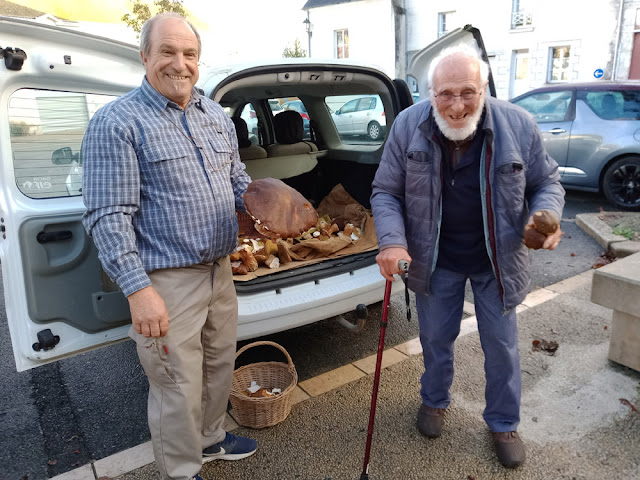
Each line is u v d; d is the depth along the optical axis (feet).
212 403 7.00
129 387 9.72
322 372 9.75
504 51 59.31
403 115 6.74
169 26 5.52
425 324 7.36
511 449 7.03
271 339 11.18
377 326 11.60
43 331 7.58
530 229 5.75
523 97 22.77
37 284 7.44
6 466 7.61
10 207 7.30
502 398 7.14
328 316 9.09
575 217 19.56
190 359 6.10
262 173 13.24
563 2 53.78
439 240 6.95
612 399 8.32
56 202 7.65
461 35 10.64
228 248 6.40
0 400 9.40
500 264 6.46
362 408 8.46
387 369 9.62
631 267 9.07
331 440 7.73
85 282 7.83
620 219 17.95
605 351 9.74
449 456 7.30
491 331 6.95
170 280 5.96
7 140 7.30
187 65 5.64
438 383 7.61
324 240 10.40
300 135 14.25
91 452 7.89
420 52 11.08
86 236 7.79
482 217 6.59
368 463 6.77
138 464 7.45
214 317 6.61
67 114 7.80
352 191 13.93
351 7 71.87
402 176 6.82
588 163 20.59
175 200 5.77
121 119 5.47
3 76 7.02
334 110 13.80
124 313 8.11
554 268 14.53
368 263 9.89
